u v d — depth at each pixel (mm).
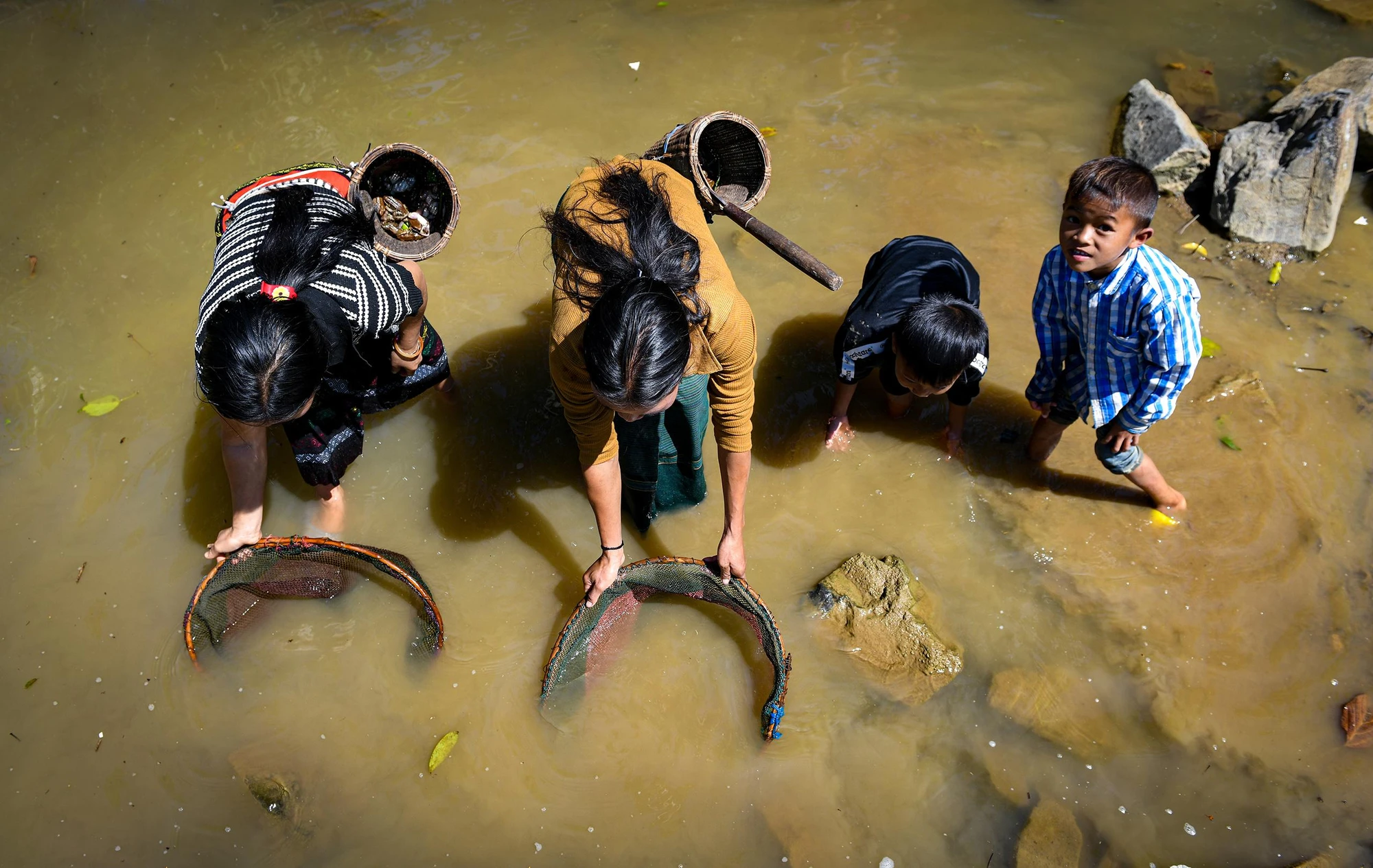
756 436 3553
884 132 4719
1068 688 2881
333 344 2498
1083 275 2865
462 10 5578
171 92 5027
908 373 2973
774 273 4090
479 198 4402
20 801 2711
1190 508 3287
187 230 4297
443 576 3184
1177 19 5383
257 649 2980
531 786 2734
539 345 3811
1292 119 4273
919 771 2742
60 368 3748
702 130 2840
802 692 2896
